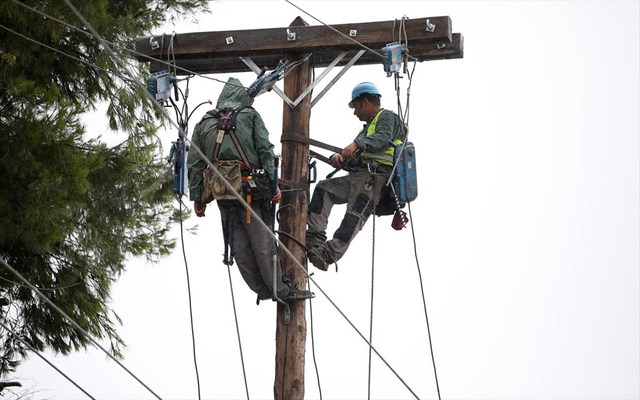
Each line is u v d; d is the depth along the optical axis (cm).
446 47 1267
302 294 1218
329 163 1259
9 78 1627
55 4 1680
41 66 1758
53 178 1560
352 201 1257
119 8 1941
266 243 1184
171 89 1247
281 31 1263
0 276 1733
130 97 1881
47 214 1545
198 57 1291
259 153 1169
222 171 1162
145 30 1933
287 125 1254
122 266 1875
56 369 1027
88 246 1823
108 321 1872
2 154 1595
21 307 1823
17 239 1675
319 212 1259
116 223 1866
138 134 1891
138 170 1883
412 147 1266
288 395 1216
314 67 1285
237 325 1184
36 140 1577
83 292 1842
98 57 1827
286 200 1240
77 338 1830
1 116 1619
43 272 1797
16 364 1816
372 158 1270
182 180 1216
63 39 1823
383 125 1266
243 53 1272
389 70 1215
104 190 1836
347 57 1302
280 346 1223
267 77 1204
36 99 1611
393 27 1241
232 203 1174
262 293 1216
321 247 1242
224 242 1203
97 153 1673
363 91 1305
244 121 1170
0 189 1580
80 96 1881
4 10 1655
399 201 1262
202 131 1185
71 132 1658
